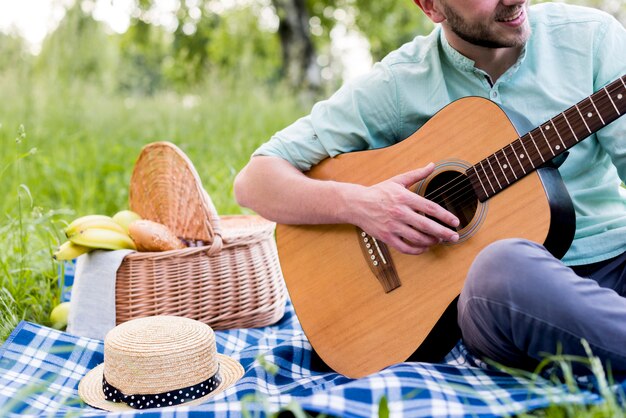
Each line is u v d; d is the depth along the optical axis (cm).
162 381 212
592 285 184
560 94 231
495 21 217
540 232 204
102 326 270
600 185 231
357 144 256
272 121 681
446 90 244
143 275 275
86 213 436
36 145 553
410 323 221
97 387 227
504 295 186
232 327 290
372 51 1217
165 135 627
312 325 239
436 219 228
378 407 181
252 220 342
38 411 212
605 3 781
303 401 184
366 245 234
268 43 1112
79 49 755
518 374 201
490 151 220
